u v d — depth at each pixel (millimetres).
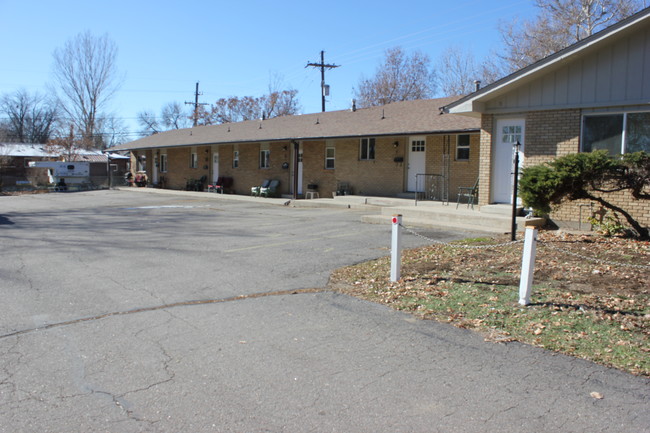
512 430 3607
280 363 4762
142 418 3744
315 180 24219
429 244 10578
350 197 20219
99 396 4078
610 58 11070
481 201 13680
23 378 4395
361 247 10508
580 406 3953
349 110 26750
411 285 7402
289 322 5926
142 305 6582
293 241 11477
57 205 23875
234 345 5199
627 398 4078
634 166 9344
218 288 7430
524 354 4973
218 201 25203
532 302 6465
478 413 3850
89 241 11844
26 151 51969
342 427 3648
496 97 13117
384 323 5891
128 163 51312
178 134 37625
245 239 11914
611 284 7117
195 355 4934
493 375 4508
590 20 27234
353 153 22016
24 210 21312
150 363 4738
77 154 47531
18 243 11609
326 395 4133
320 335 5508
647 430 3602
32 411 3824
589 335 5387
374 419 3762
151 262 9281
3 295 7027
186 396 4098
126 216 18016
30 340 5301
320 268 8641
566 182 9547
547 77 12062
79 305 6574
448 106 13508
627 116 10984
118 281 7855
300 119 28391
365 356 4938
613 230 10594
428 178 18953
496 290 7047
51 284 7668
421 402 4020
